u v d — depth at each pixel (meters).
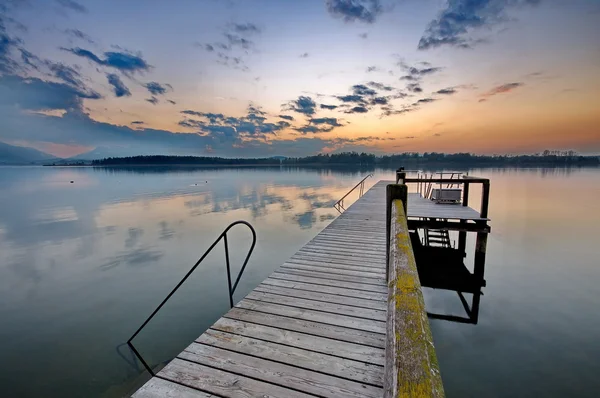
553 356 3.92
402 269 1.45
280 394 1.76
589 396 3.22
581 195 22.19
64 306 5.64
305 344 2.25
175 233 11.55
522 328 4.64
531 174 55.78
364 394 1.74
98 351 4.19
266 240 10.55
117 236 11.09
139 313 5.37
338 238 5.47
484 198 5.93
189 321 5.07
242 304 2.92
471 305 5.43
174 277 7.14
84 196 23.81
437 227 6.18
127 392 3.31
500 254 8.44
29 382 3.56
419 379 0.74
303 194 24.69
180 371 1.97
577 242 9.66
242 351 2.18
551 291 6.03
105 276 7.21
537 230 11.33
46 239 10.63
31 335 4.63
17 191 28.78
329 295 3.08
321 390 1.78
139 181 43.28
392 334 1.00
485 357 3.93
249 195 24.05
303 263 4.09
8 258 8.56
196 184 36.34
